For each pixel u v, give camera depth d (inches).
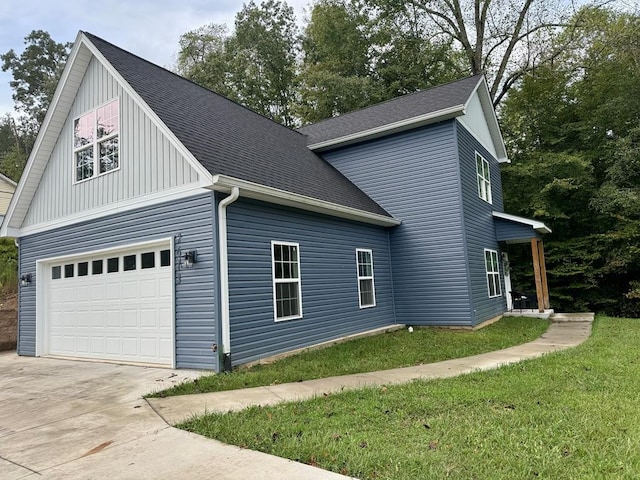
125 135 336.2
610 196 618.5
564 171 685.3
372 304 445.1
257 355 294.8
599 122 698.2
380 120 518.9
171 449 145.5
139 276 321.1
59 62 1739.7
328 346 364.2
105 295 346.6
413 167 482.9
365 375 253.3
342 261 408.5
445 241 458.9
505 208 738.8
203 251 279.6
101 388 242.4
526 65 827.4
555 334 408.8
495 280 550.0
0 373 319.9
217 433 155.9
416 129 483.8
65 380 273.0
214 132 354.3
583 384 205.8
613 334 383.6
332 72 1011.9
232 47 1180.5
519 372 236.1
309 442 142.2
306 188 372.2
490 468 120.9
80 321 367.9
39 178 415.5
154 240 306.8
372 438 144.6
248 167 325.7
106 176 348.2
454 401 183.9
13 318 472.4
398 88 947.3
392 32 981.2
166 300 301.3
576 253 671.1
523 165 703.7
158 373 273.0
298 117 1047.0
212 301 271.7
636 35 660.1
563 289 694.5
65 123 395.5
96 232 351.3
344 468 123.6
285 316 327.3
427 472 118.9
